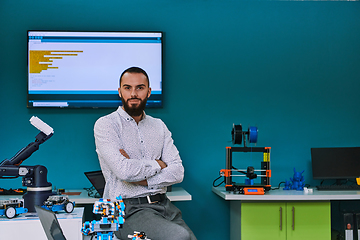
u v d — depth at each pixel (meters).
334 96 3.36
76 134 3.12
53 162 3.09
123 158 2.06
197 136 3.23
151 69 3.17
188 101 3.24
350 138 3.35
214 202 3.21
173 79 3.24
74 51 3.11
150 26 3.24
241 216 2.72
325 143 3.32
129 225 1.97
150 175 2.09
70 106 3.09
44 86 3.08
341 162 3.18
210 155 3.23
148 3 3.25
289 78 3.33
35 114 3.10
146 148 2.24
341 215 2.91
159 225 1.87
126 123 2.22
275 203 2.73
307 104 3.33
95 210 1.39
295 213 2.73
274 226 2.72
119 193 2.10
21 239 1.51
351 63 3.39
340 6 3.39
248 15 3.33
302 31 3.36
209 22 3.29
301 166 3.29
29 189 1.72
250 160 3.24
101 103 3.12
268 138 3.29
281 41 3.34
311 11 3.37
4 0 3.11
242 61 3.31
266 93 3.31
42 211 1.22
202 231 3.19
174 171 2.18
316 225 2.74
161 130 2.32
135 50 3.16
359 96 3.37
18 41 3.11
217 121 3.26
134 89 2.21
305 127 3.32
